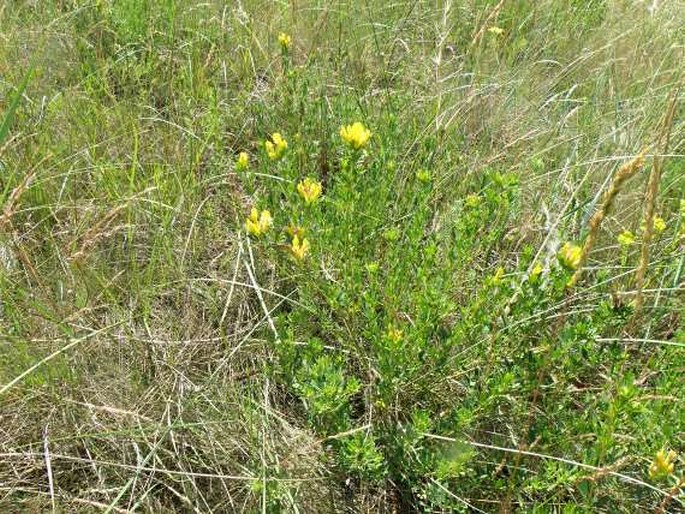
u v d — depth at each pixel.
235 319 2.37
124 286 2.35
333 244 2.10
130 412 1.83
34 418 1.95
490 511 1.84
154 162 2.71
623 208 2.79
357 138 1.91
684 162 2.96
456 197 2.70
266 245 1.94
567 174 2.75
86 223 2.44
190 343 2.21
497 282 1.84
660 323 2.37
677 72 3.57
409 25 3.87
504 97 3.33
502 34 3.90
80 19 3.44
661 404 1.72
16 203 2.38
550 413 1.90
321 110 2.97
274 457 1.87
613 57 3.77
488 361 1.83
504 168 2.93
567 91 3.59
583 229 2.56
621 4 4.33
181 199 2.49
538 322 1.94
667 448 1.71
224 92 3.27
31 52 3.15
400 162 2.68
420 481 1.83
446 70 3.54
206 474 1.79
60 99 2.84
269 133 2.98
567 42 3.93
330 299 1.96
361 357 2.06
